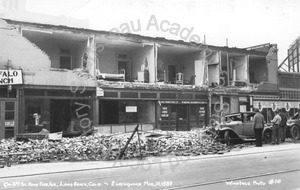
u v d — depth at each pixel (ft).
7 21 59.52
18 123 57.41
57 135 48.83
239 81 92.84
